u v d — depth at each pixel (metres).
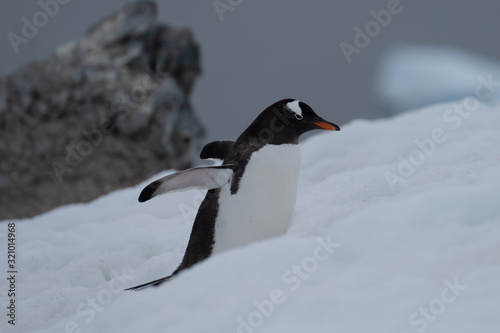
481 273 6.84
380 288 6.93
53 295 13.23
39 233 16.84
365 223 8.17
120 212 18.12
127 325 7.53
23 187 30.69
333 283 7.21
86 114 32.56
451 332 6.07
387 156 17.83
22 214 28.69
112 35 35.19
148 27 34.91
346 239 8.02
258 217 11.20
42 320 12.41
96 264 14.59
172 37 35.16
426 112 20.61
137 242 15.34
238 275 7.80
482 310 6.25
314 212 13.90
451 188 8.41
